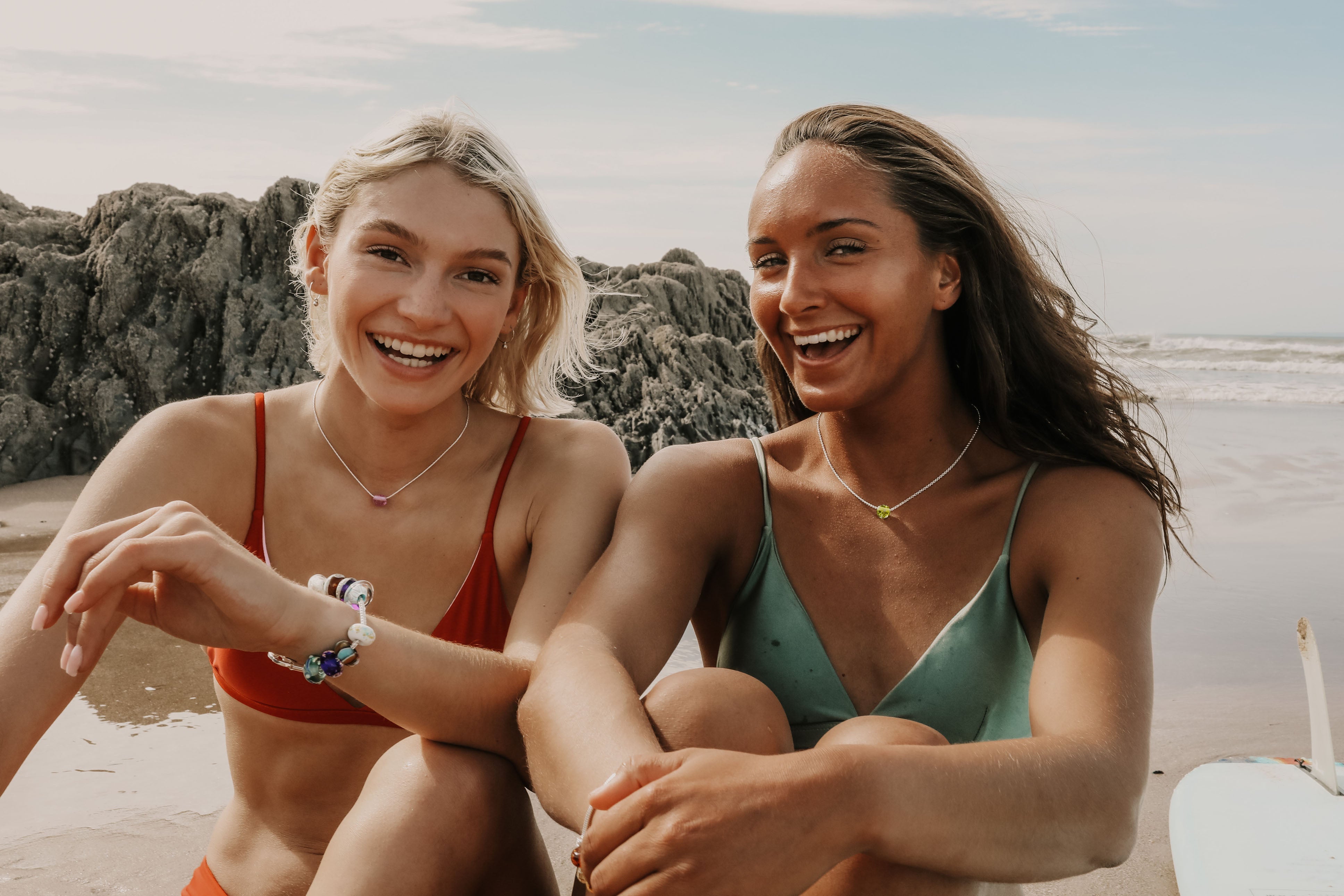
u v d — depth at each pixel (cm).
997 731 92
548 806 80
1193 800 118
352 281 96
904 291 90
